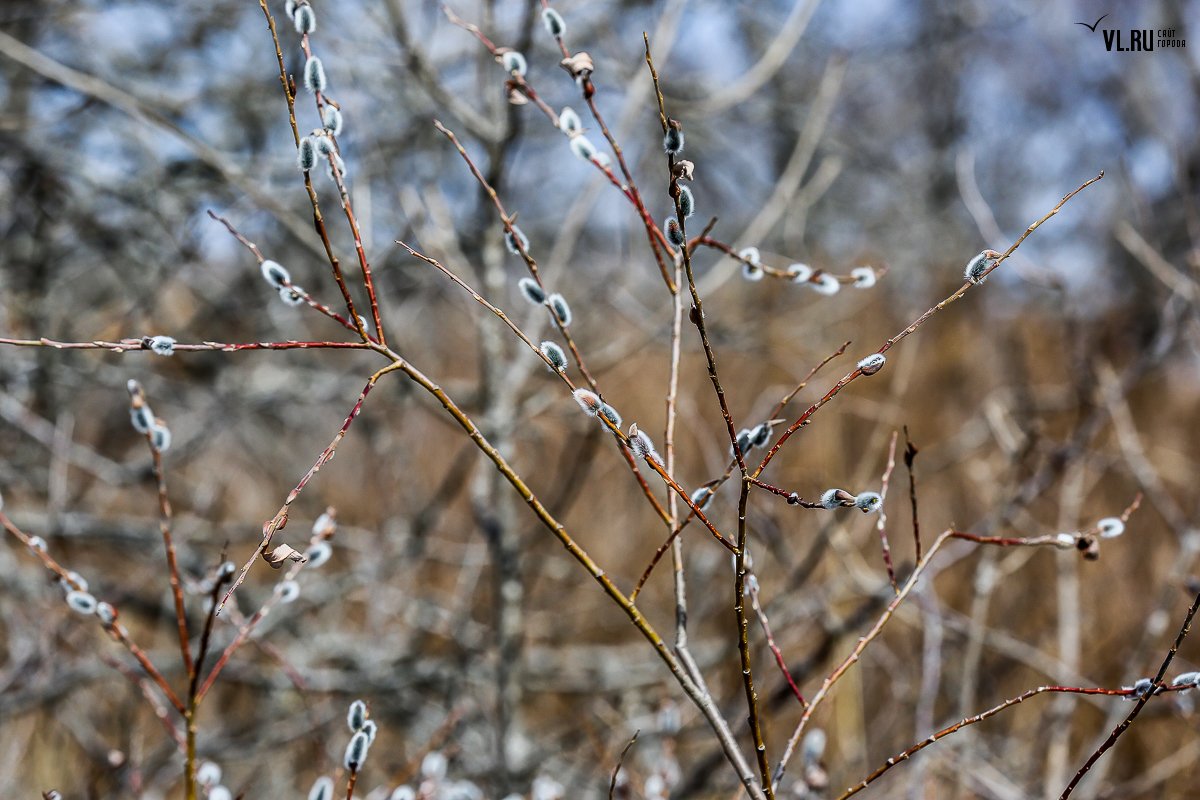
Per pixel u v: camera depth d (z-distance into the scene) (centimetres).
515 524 329
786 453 487
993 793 279
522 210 536
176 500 537
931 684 277
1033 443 294
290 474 546
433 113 400
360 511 538
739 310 509
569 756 375
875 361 131
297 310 453
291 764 379
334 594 422
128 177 421
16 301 403
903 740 366
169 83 462
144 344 126
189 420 523
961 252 793
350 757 137
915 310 700
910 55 888
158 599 420
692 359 593
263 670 394
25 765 367
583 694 480
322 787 136
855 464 534
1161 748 396
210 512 526
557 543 532
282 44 374
